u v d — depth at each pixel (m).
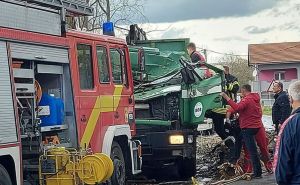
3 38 6.64
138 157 10.41
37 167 7.61
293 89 4.98
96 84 8.97
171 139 11.45
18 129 6.75
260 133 11.49
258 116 10.99
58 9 8.03
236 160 11.81
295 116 4.84
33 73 7.35
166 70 13.16
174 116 11.86
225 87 13.40
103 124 9.09
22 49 7.04
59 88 8.15
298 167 4.76
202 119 12.16
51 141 7.91
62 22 8.07
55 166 7.54
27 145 7.50
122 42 10.13
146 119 11.79
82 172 7.70
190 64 11.89
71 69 8.18
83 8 8.90
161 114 11.88
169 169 13.21
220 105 13.08
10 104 6.66
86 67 8.78
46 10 7.66
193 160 12.23
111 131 9.21
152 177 12.94
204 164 13.59
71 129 8.19
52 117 7.81
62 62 7.99
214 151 13.76
